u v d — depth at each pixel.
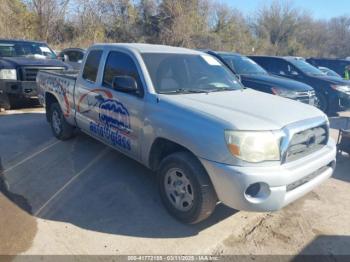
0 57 9.12
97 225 3.48
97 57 4.80
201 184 3.21
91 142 6.04
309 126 3.32
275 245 3.28
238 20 42.38
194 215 3.36
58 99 5.84
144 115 3.79
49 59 9.57
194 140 3.19
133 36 35.66
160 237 3.32
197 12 36.44
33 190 4.17
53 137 6.32
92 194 4.12
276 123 3.13
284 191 3.04
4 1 25.23
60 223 3.48
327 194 4.37
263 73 9.28
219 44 36.97
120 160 5.21
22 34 25.94
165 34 34.56
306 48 52.06
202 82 4.34
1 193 4.05
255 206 3.01
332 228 3.59
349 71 17.16
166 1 34.53
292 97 7.93
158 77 4.00
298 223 3.66
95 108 4.72
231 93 4.16
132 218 3.63
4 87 8.25
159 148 3.81
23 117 7.96
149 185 4.41
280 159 3.04
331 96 9.94
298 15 50.62
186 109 3.39
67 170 4.80
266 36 49.12
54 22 28.58
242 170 2.94
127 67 4.23
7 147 5.69
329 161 3.55
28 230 3.33
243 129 2.99
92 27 31.81
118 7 35.06
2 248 3.04
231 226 3.55
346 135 5.43
